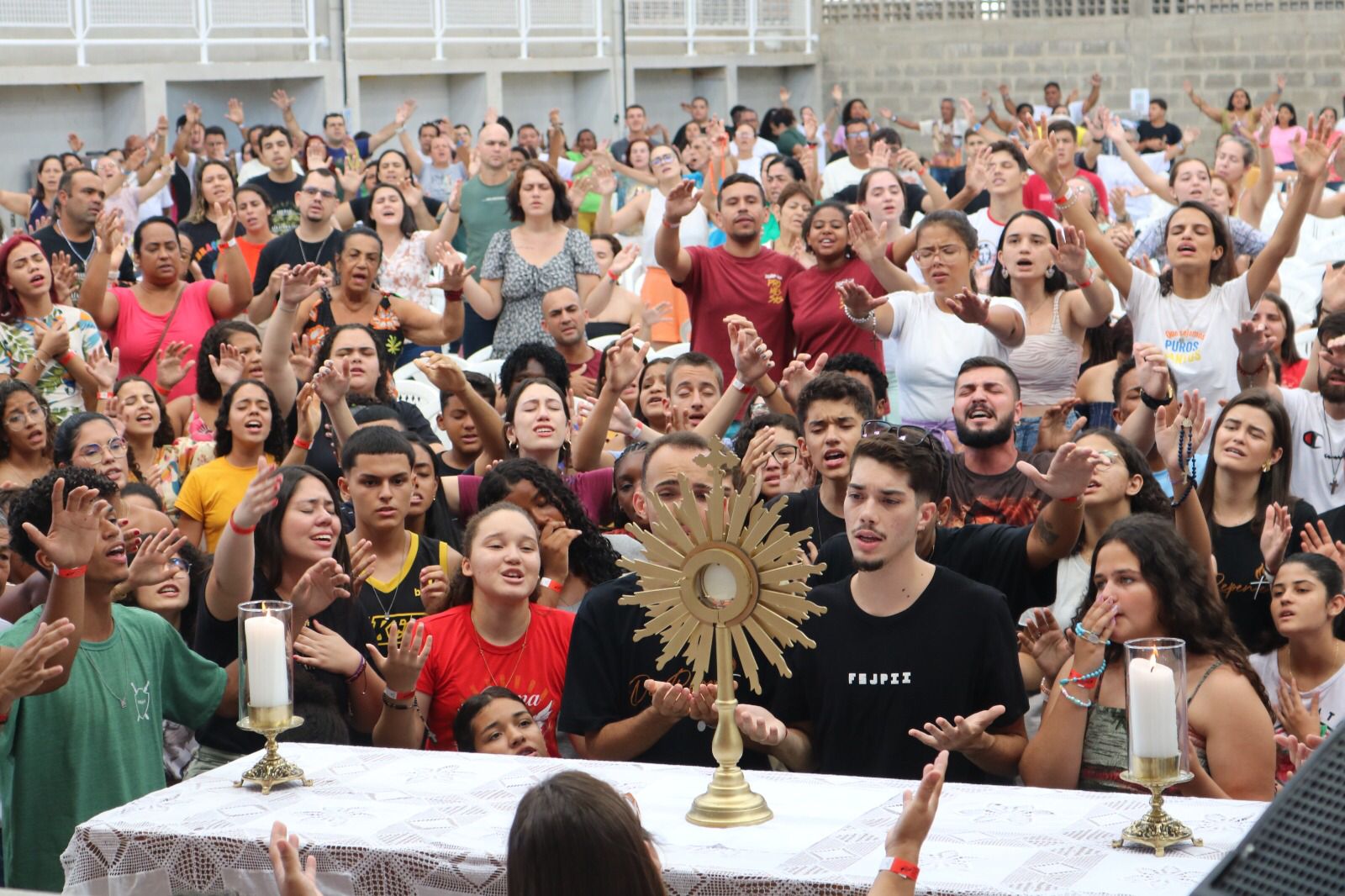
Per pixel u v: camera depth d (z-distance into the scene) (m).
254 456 5.98
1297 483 5.84
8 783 3.86
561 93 22.59
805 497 4.89
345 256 7.99
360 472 4.84
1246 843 1.91
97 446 5.44
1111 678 3.59
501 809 3.10
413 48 20.17
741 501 2.94
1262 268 6.53
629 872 2.29
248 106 18.69
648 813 3.04
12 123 16.44
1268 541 4.66
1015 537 4.33
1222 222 6.56
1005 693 3.65
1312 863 1.84
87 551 3.75
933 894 2.64
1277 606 4.34
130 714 3.97
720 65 24.11
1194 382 6.58
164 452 6.46
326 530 4.52
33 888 3.88
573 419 6.47
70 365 6.88
